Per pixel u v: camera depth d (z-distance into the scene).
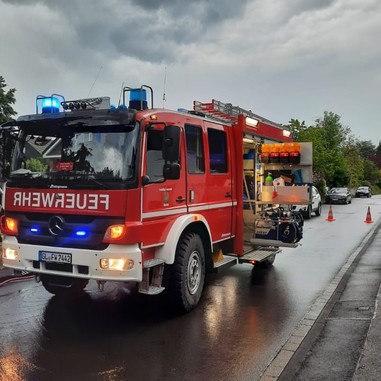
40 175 5.70
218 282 8.15
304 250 11.84
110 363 4.57
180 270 6.04
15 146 5.99
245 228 8.91
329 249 11.98
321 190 38.47
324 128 44.94
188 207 6.37
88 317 6.00
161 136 5.73
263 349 4.93
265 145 9.52
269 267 9.47
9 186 5.93
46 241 5.57
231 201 7.69
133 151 5.33
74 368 4.44
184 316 6.11
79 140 5.60
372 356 4.48
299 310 6.39
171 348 4.96
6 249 5.90
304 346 4.93
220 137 7.42
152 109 5.84
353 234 15.38
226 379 4.21
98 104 5.97
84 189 5.34
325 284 7.96
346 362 4.42
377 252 11.16
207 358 4.70
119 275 5.20
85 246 5.33
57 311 6.23
